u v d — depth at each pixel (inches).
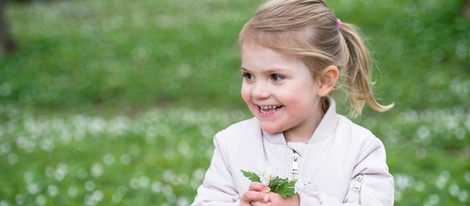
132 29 671.8
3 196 249.9
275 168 91.7
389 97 400.5
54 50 576.1
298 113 95.6
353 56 105.1
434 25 549.6
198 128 354.9
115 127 361.4
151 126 364.2
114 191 249.8
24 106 430.6
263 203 89.5
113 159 297.3
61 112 421.7
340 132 100.8
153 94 444.8
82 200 245.1
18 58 552.1
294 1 97.5
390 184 98.7
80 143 327.3
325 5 100.7
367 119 363.3
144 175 270.8
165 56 538.0
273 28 93.6
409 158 284.0
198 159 290.7
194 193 247.0
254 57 94.6
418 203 227.0
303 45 93.8
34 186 254.1
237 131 104.7
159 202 239.3
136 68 506.9
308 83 95.3
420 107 386.3
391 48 502.0
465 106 378.9
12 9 858.1
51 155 309.0
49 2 909.2
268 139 101.2
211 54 534.3
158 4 818.2
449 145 312.0
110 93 449.4
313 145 99.7
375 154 101.2
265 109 95.9
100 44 594.2
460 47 491.8
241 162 101.7
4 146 325.7
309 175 98.3
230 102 418.6
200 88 446.9
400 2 641.6
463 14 572.4
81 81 476.1
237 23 641.6
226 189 102.0
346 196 97.7
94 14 788.0
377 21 582.2
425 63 468.1
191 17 716.7
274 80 94.7
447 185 245.4
